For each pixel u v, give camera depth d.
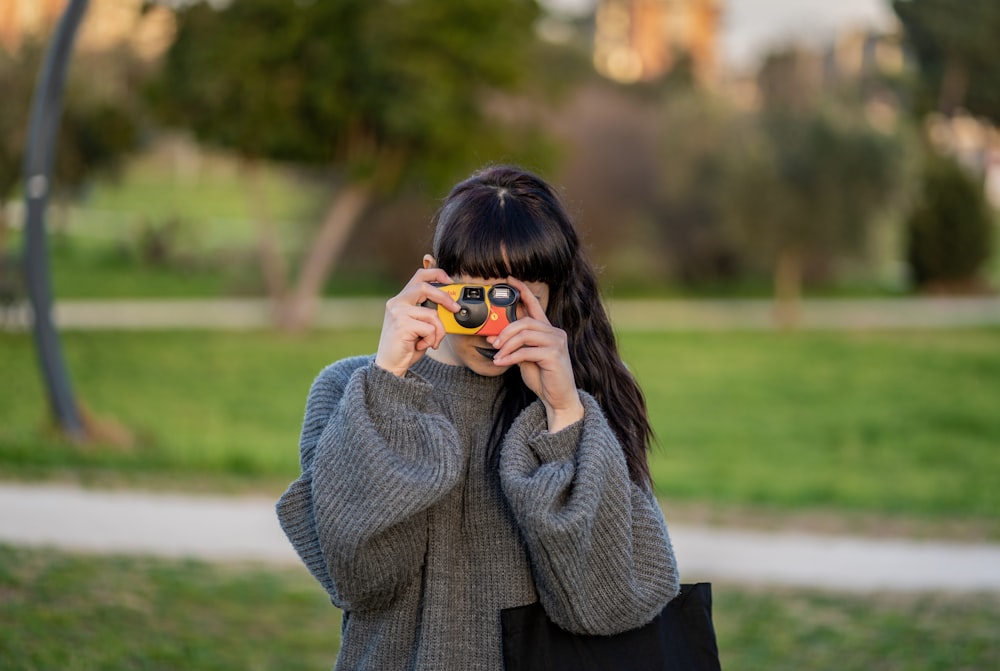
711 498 8.61
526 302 1.70
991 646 4.76
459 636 1.68
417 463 1.61
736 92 28.81
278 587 5.20
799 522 7.60
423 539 1.68
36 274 8.99
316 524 1.63
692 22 68.81
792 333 24.66
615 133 31.39
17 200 25.42
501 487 1.71
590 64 37.50
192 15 18.11
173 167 52.06
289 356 18.45
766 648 4.68
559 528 1.56
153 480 7.75
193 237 31.91
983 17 41.47
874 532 7.31
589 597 1.61
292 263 30.52
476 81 19.11
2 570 4.93
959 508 8.60
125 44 19.19
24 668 3.77
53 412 9.09
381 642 1.70
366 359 1.87
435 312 1.66
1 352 15.93
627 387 1.87
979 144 43.41
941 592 5.75
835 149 24.52
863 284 35.75
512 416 1.76
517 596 1.69
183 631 4.40
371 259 30.73
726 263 33.34
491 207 1.72
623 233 32.38
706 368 19.36
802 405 16.02
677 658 1.71
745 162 24.98
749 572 6.11
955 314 29.41
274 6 17.67
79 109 18.33
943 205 34.41
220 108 18.42
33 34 17.61
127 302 24.88
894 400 16.66
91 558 5.45
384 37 17.83
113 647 4.09
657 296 31.50
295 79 18.50
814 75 30.78
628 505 1.65
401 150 19.77
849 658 4.58
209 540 6.09
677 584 1.71
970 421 14.88
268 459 9.22
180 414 12.80
